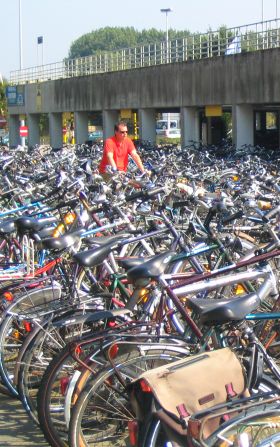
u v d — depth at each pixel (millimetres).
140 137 28875
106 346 3926
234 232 6102
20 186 10258
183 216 7371
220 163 15281
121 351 3934
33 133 39406
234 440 2986
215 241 5344
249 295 3635
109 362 3902
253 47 23438
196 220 6777
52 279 5156
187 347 3959
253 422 3055
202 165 14891
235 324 3645
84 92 32812
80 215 7105
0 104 54219
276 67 21969
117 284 4832
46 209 7328
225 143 25078
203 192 7965
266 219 5516
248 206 6461
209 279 4379
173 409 3459
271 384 3586
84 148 23000
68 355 4047
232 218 6090
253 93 22938
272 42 22641
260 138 28797
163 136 49094
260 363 3588
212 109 25047
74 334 4473
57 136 36562
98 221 6805
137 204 7816
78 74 34531
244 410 3164
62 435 4074
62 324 4398
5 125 48750
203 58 25047
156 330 4195
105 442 3961
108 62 32000
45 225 6160
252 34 23453
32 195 9344
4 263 6023
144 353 3926
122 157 10578
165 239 6148
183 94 26188
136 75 28781
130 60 30281
